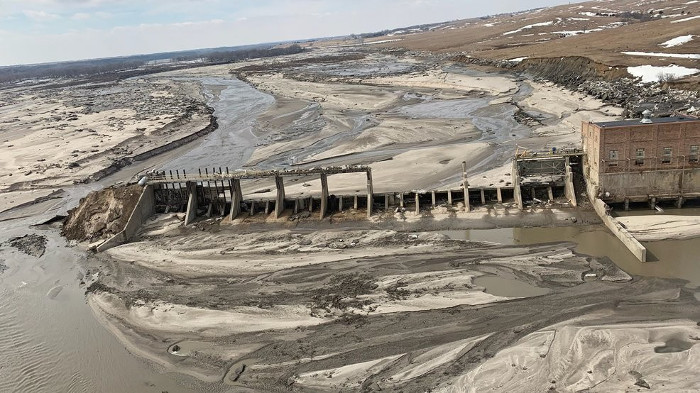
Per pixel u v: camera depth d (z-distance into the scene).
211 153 92.62
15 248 56.41
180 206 60.44
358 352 32.88
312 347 33.84
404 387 29.33
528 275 40.34
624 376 28.30
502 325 34.06
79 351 36.25
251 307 39.34
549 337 32.25
